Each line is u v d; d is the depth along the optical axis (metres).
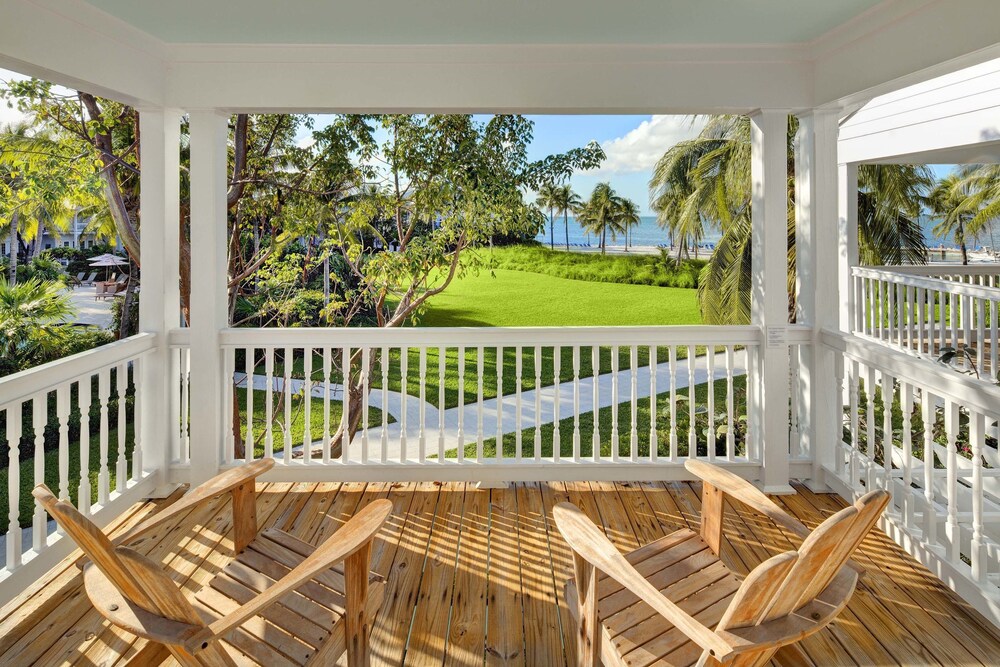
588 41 3.87
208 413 4.05
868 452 3.67
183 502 2.27
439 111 4.05
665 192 12.80
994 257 14.15
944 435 6.00
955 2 2.90
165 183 4.03
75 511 1.58
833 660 2.47
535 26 3.60
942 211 14.59
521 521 3.70
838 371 4.10
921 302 6.35
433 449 8.73
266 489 4.14
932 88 6.21
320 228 7.51
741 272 10.80
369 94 3.94
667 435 8.42
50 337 7.38
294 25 3.56
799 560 1.58
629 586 1.77
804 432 4.38
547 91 3.97
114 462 7.51
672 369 4.25
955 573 2.93
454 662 2.45
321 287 8.30
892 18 3.28
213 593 2.22
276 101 3.92
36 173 6.54
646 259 14.13
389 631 2.64
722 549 3.38
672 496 4.10
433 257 7.36
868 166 11.16
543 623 2.70
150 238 4.03
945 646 2.56
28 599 2.86
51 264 8.16
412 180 7.39
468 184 7.22
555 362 4.21
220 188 4.09
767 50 3.98
